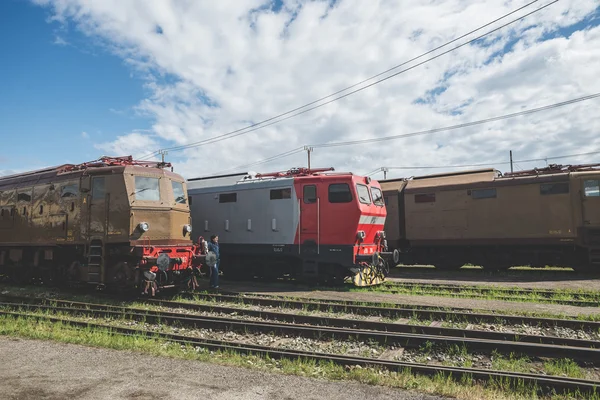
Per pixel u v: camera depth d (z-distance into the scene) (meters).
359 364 6.13
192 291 12.82
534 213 17.17
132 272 11.20
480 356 6.68
